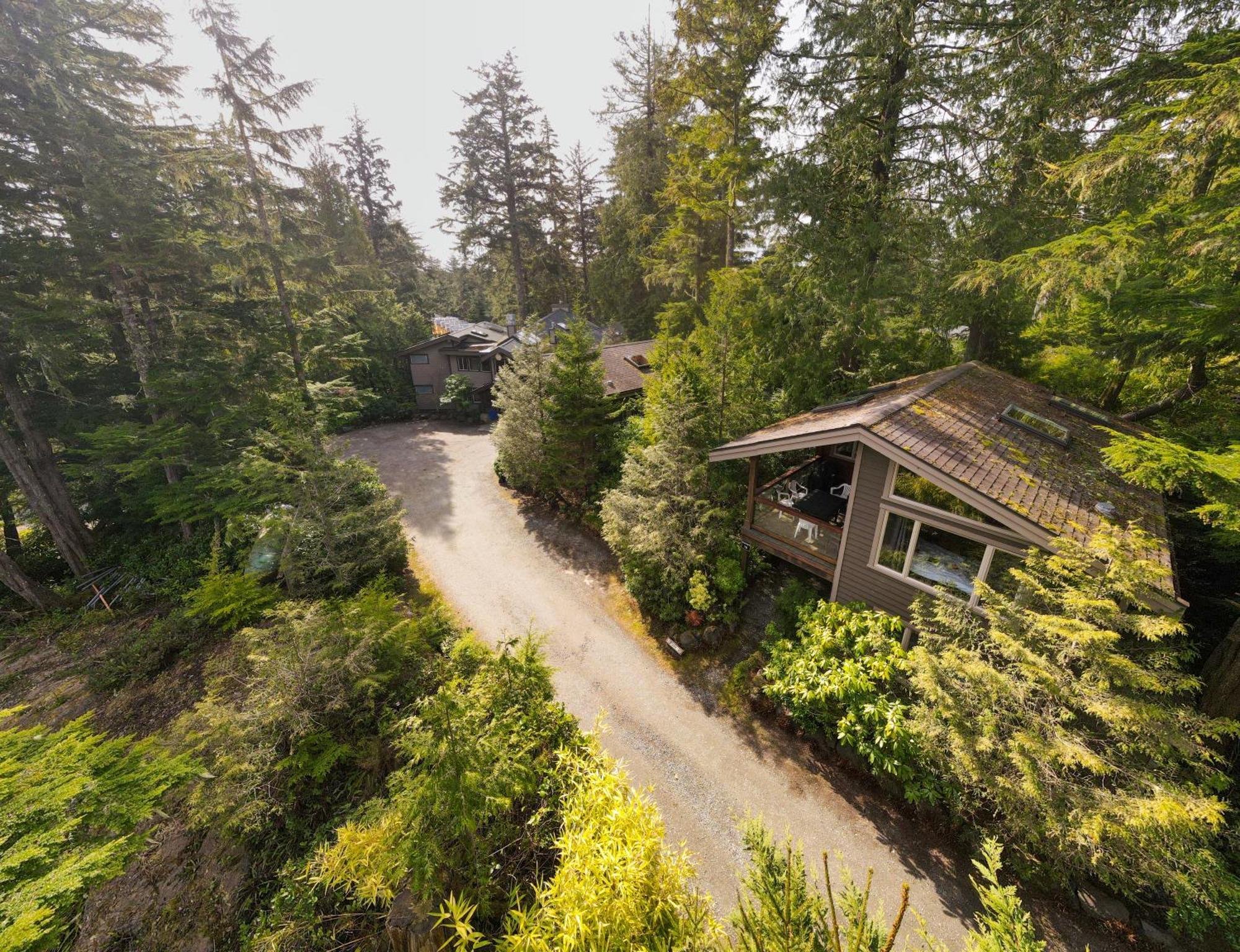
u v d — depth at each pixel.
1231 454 6.72
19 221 14.38
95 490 18.91
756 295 16.12
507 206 34.31
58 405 16.73
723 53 16.67
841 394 15.02
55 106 14.22
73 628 14.71
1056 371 14.54
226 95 17.73
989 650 7.49
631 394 24.23
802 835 8.02
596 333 34.34
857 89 12.61
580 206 41.12
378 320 32.41
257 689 8.99
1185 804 5.34
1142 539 6.52
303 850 7.80
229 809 7.73
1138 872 6.02
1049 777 6.14
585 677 11.55
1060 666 6.46
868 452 9.44
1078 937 6.46
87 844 5.51
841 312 12.97
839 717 9.02
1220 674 7.74
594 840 5.56
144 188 15.45
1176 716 5.82
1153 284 9.12
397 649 10.19
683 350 16.62
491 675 8.12
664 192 24.25
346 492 14.09
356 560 14.38
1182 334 9.12
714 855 7.84
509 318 29.84
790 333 14.88
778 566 14.08
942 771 7.52
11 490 16.91
